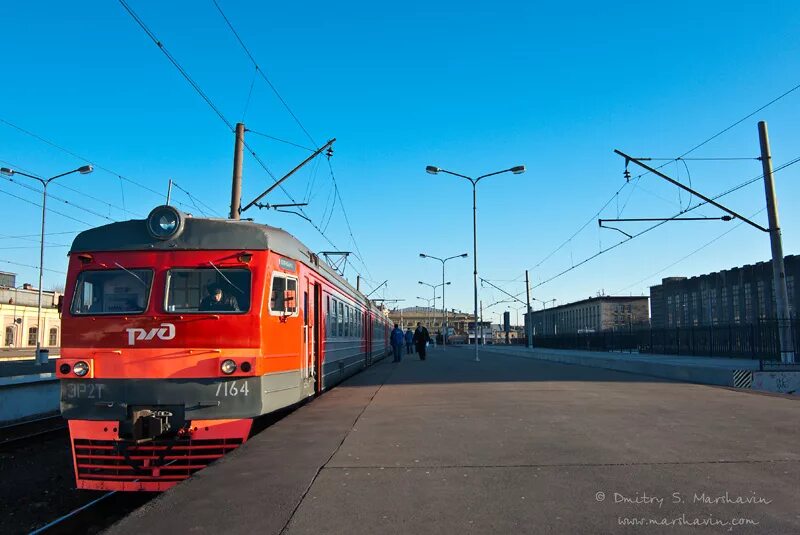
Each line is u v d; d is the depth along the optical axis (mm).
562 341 52250
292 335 9688
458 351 55312
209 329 8367
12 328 61406
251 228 9000
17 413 13547
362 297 24984
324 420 9742
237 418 8227
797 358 19156
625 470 6156
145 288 8578
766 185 19641
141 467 8117
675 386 14625
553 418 9523
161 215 8805
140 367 8258
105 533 4594
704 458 6645
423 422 9344
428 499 5297
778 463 6406
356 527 4645
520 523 4672
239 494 5535
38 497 8820
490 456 6875
